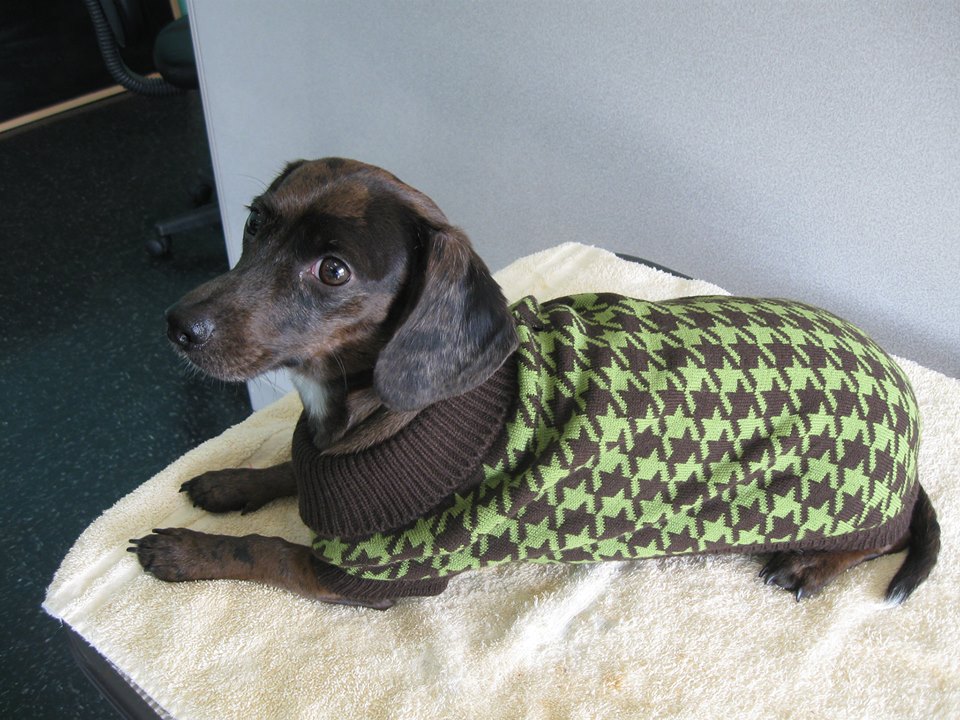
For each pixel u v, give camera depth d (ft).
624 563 1.90
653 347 1.68
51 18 5.25
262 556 1.79
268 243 1.57
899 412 1.74
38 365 3.58
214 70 3.11
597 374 1.61
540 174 2.74
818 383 1.68
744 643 1.74
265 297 1.55
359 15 2.71
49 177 4.85
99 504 2.98
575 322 1.72
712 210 2.50
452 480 1.58
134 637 1.70
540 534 1.61
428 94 2.77
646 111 2.44
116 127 5.39
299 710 1.59
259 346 1.57
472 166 2.85
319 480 1.63
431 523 1.59
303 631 1.74
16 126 5.33
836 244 2.36
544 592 1.82
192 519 1.99
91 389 3.48
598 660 1.70
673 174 2.51
